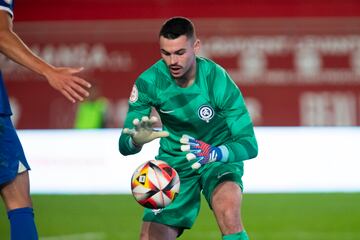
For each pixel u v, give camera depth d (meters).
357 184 51.31
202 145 20.16
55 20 57.19
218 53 55.84
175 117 21.91
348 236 35.41
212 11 57.19
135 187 20.61
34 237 18.03
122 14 57.56
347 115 54.59
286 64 55.59
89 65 56.12
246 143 21.09
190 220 22.14
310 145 52.59
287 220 40.03
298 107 54.75
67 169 52.25
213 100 21.67
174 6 57.53
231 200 20.52
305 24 56.06
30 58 17.47
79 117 54.75
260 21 56.16
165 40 20.47
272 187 51.09
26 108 55.03
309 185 51.22
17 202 18.25
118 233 36.25
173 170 20.89
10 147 18.17
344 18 56.03
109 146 52.75
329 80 55.22
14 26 56.53
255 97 55.00
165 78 21.80
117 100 55.56
